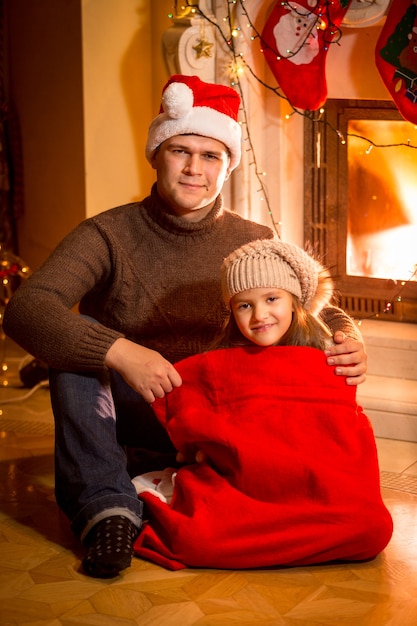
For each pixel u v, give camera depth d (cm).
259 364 246
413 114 326
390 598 221
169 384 244
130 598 222
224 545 231
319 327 251
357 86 365
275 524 232
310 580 230
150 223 271
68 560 243
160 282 271
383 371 362
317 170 389
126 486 244
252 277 242
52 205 451
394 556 244
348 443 242
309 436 243
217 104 268
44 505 280
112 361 243
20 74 459
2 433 346
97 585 229
